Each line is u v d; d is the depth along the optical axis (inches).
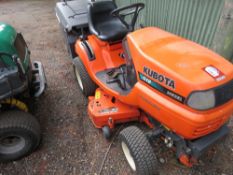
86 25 128.3
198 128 58.0
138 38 74.8
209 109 56.7
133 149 68.6
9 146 84.4
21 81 78.9
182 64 61.4
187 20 120.6
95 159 86.5
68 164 85.2
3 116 79.7
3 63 77.7
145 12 154.6
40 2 313.1
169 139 71.1
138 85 71.4
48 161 86.7
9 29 89.2
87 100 118.0
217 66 60.6
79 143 93.6
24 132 80.4
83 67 110.8
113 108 89.3
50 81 134.9
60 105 115.0
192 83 55.9
